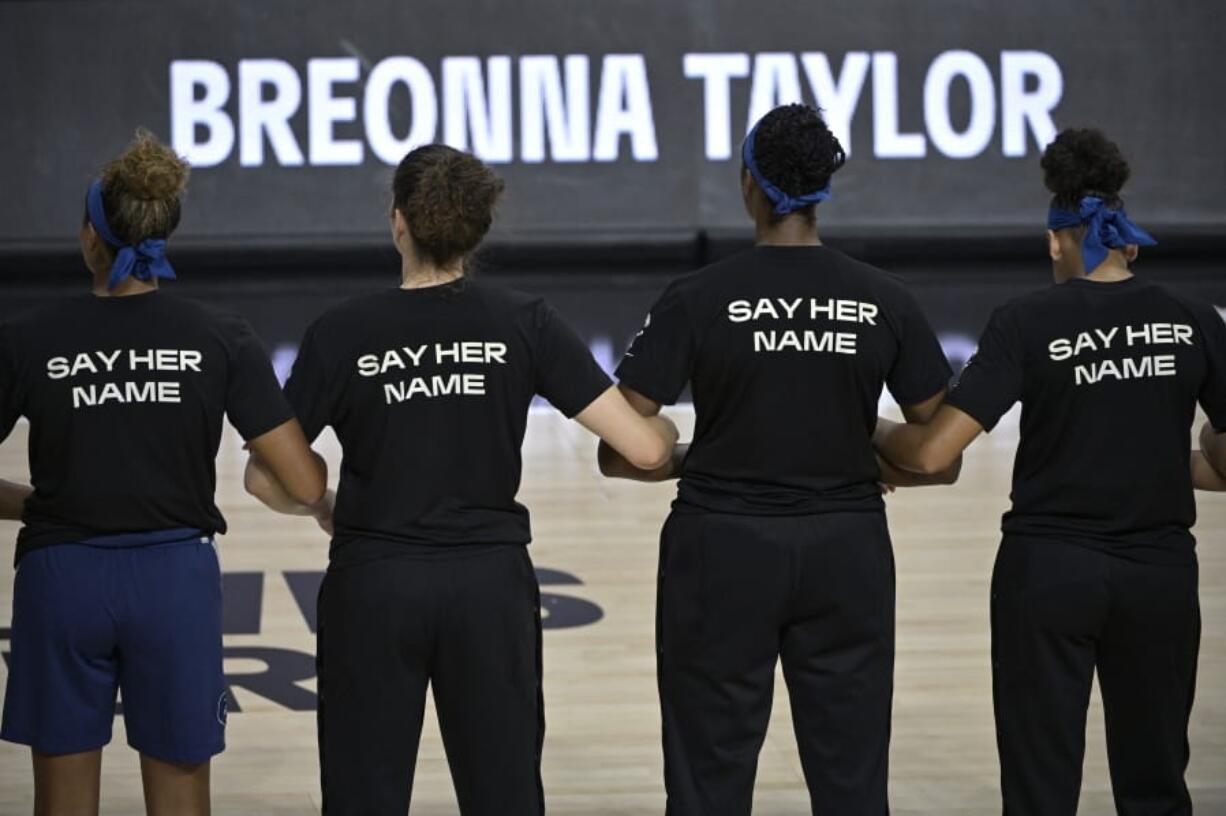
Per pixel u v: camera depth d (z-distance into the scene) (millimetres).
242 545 20375
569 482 23781
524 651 9461
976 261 40000
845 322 9664
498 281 38750
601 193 39875
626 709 14773
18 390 9242
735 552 9609
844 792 9797
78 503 9219
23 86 39125
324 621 9461
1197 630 9938
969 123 40031
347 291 38250
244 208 39562
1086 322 9703
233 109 39469
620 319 36156
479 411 9352
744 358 9602
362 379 9305
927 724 14297
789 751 13773
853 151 40062
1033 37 39938
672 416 27656
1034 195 40125
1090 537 9703
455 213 9344
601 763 13445
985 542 20531
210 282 38844
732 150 39938
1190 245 39656
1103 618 9750
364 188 39688
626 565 19594
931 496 22844
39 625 9242
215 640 9531
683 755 9906
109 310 9352
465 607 9258
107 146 39281
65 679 9281
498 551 9375
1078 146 9930
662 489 23391
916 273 39438
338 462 25141
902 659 16062
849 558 9680
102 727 9414
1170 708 9922
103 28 39219
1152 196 40031
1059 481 9758
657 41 39812
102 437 9203
